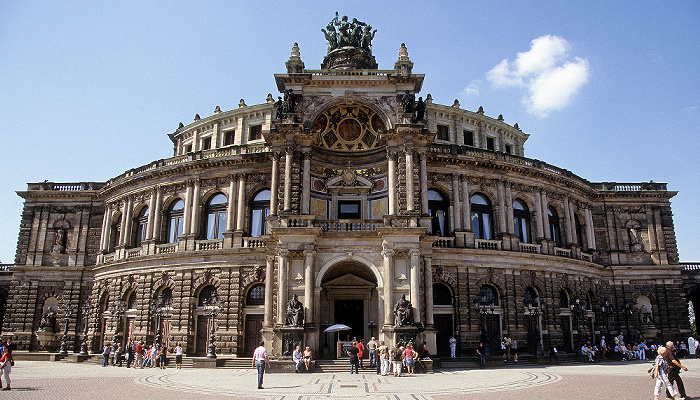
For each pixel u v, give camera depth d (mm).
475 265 47938
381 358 33406
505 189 51844
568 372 35906
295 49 45500
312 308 37719
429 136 43594
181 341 46906
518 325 48094
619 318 57906
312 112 43375
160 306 50031
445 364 41156
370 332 42375
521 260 49812
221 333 45875
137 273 51656
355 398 22906
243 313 46438
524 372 35844
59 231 60469
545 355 46344
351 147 46375
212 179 51562
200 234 50688
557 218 55938
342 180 45500
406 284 38062
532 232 52906
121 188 57375
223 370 38844
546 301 50156
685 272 61625
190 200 51562
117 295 52844
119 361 45656
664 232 60812
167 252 51062
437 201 50312
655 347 55375
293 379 31188
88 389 26141
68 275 58875
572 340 51750
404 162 41625
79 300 58094
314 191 44562
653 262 59844
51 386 27375
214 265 47875
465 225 49312
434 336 39938
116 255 55281
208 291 48469
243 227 48750
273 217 41188
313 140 42812
